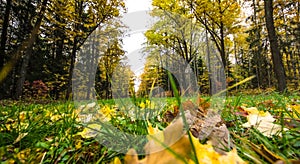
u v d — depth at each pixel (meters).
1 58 13.43
